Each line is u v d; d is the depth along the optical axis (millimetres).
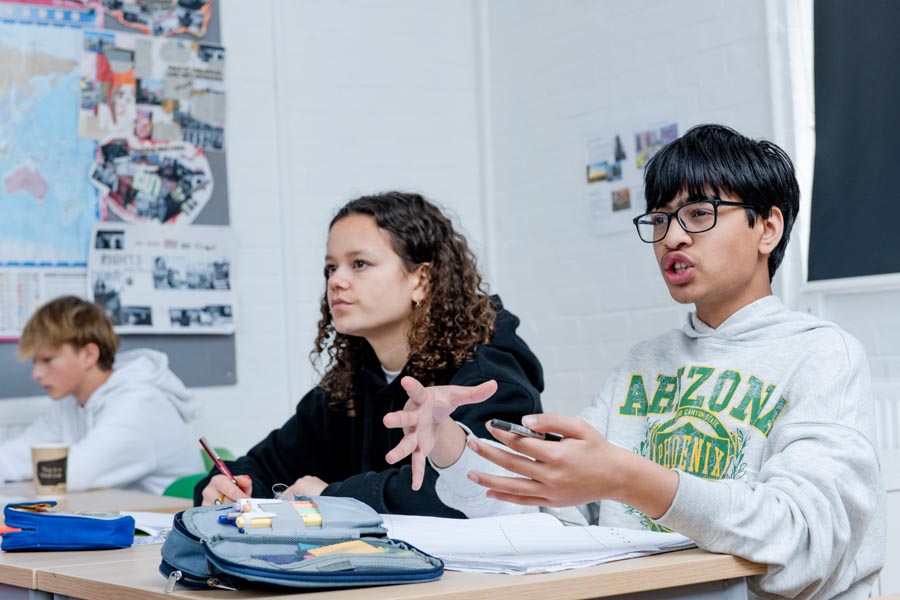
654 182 1462
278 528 1071
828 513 1185
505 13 4113
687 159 1434
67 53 3645
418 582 990
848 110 2904
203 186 3812
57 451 2455
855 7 2900
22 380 3521
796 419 1297
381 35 4133
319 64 4027
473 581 996
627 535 1229
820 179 2963
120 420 2836
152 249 3721
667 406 1514
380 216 1776
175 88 3791
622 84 3615
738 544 1124
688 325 1559
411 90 4168
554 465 1062
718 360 1469
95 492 2637
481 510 1367
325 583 949
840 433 1251
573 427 1073
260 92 3928
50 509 1800
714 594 1135
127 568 1204
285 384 3887
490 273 4141
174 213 3762
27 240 3562
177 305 3734
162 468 2943
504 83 4121
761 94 3137
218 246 3812
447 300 1758
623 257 3590
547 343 3896
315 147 3998
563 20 3854
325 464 1982
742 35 3201
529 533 1244
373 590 951
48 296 3578
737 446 1381
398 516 1380
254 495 1919
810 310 2957
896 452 2586
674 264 1443
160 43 3777
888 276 2768
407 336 1783
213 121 3842
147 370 3043
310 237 3963
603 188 3666
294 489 1691
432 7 4223
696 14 3348
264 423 3844
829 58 2961
